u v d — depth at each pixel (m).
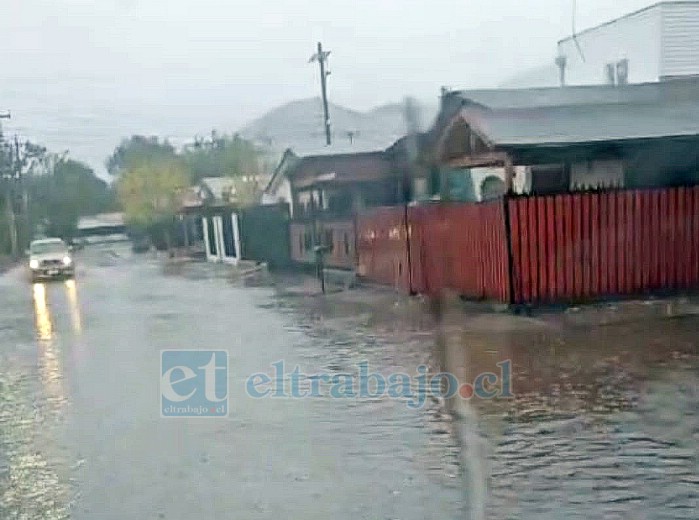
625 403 6.71
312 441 6.18
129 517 4.90
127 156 41.75
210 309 15.01
